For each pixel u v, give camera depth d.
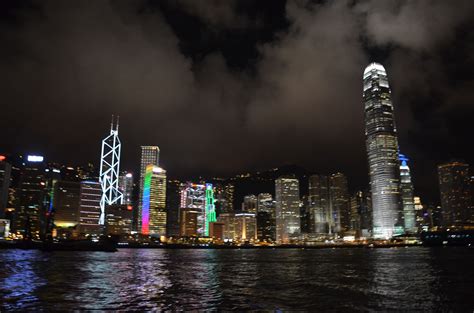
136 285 77.25
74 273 99.88
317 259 195.25
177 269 121.75
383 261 169.38
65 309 52.03
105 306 54.38
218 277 96.19
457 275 100.56
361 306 56.16
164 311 51.56
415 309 54.06
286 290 72.06
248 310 52.75
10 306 53.59
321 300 60.81
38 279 84.56
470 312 52.31
